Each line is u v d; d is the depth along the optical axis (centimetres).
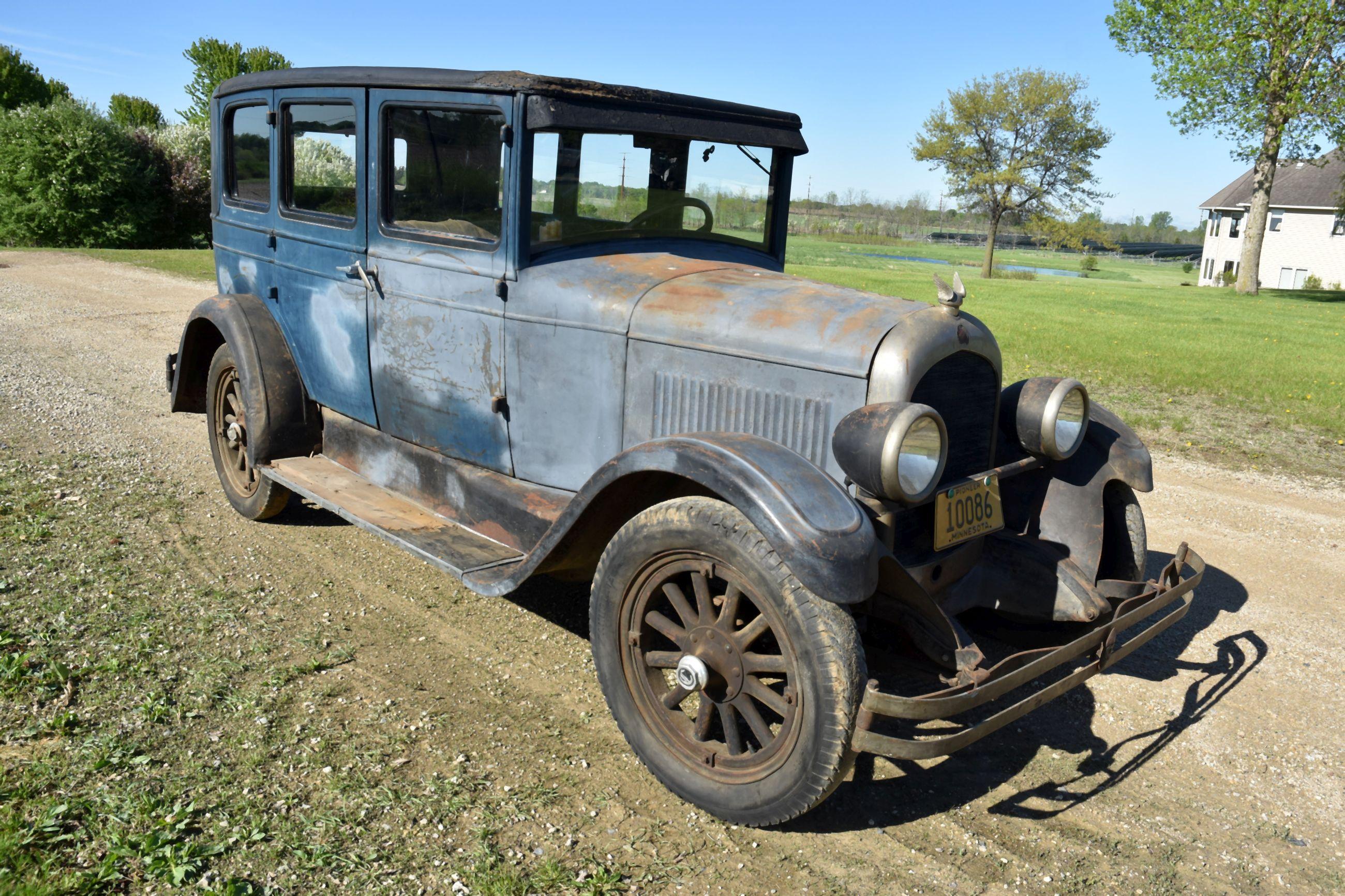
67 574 405
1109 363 1143
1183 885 256
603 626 293
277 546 463
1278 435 804
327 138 416
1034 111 4497
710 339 312
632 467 278
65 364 855
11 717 292
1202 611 446
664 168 382
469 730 311
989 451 334
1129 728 342
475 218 358
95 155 2838
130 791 259
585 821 269
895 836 273
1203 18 2777
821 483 257
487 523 376
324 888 231
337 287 424
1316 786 310
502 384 362
